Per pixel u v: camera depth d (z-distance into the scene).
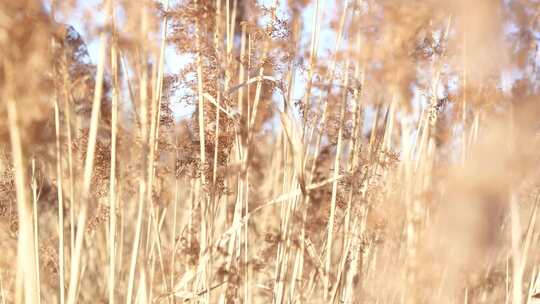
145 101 2.04
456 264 1.13
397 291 1.70
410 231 1.40
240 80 2.56
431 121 1.57
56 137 1.85
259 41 2.43
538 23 1.14
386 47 1.50
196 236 2.61
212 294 2.69
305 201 2.46
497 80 1.18
